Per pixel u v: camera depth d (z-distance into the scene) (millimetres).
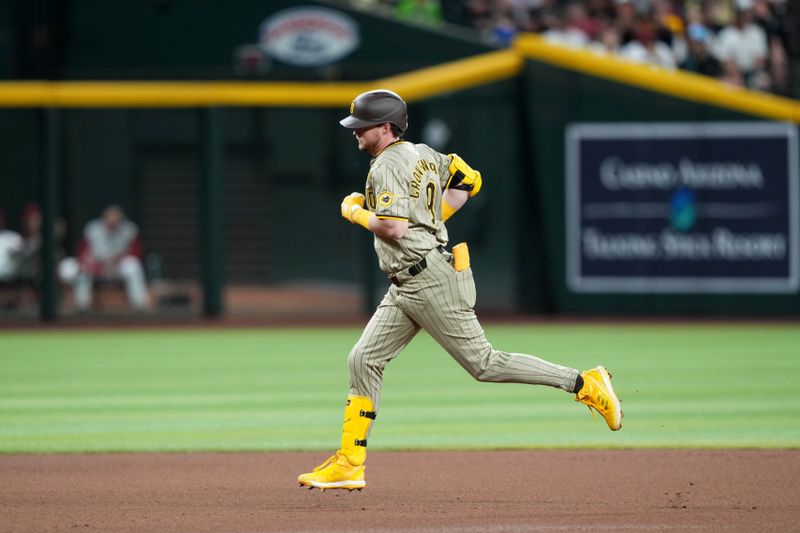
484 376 20859
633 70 59156
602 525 18938
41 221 60156
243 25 73188
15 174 62000
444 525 19016
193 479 23250
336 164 72188
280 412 32719
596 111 59781
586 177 60062
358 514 19938
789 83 66938
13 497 21500
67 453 26359
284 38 72750
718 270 59281
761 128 58500
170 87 59562
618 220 59938
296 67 72688
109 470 24266
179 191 69938
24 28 72062
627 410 32469
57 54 73188
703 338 51594
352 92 60125
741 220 58969
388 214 19797
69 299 63156
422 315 20531
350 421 20953
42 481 23062
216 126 60062
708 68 65938
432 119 60094
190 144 69938
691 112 58969
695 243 59344
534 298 61562
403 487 22344
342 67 72250
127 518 19688
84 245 61875
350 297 70188
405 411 32688
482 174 60969
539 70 60188
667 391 36094
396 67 68500
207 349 49562
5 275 61750
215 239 61094
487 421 30859
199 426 30281
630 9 68125
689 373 40219
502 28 71938
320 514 19953
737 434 28484
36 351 49125
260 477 23453
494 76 60406
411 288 20438
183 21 73375
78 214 66562
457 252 20500
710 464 24641
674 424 30078
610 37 67062
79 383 39188
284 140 73062
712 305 59438
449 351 20766
